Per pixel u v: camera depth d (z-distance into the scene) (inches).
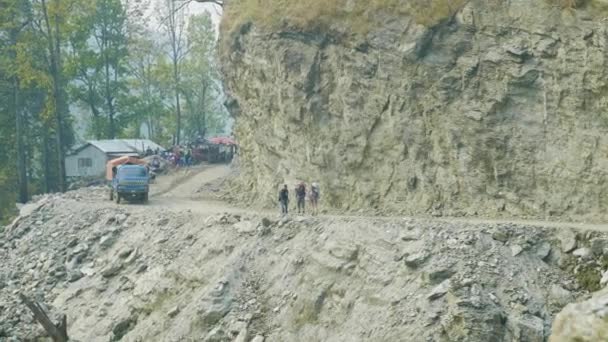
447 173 1407.5
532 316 932.0
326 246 1159.0
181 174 2556.6
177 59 3533.5
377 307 1029.8
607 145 1242.0
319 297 1105.4
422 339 940.0
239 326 1120.2
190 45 3617.1
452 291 964.6
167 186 2320.4
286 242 1234.0
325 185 1568.7
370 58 1518.2
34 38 2650.1
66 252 1574.8
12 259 1669.5
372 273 1074.7
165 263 1348.4
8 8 2650.1
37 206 1926.7
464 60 1411.2
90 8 3068.4
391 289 1034.1
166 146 3759.8
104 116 3432.6
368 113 1515.7
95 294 1397.6
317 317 1091.9
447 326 931.3
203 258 1298.0
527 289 968.9
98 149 3021.7
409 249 1064.2
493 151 1360.7
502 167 1349.7
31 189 2992.1
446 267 1006.4
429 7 1460.4
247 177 1953.7
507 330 926.4
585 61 1279.5
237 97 1935.3
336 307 1083.3
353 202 1517.0
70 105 3713.1
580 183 1262.3
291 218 1279.5
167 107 3762.3
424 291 998.4
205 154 2859.3
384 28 1509.6
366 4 1550.2
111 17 3299.7
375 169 1499.8
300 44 1636.3
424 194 1424.7
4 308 1360.7
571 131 1286.9
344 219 1209.4
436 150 1425.9
